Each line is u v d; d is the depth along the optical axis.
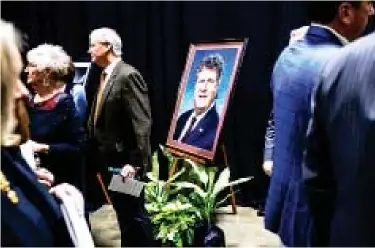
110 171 2.83
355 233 1.43
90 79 3.75
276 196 1.74
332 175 1.49
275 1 4.46
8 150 1.17
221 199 4.45
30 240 1.10
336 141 1.44
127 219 2.85
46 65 2.50
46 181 1.44
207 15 4.62
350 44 1.47
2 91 1.08
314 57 1.63
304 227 1.65
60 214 1.20
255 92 4.59
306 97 1.62
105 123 2.80
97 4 4.78
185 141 3.75
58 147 2.50
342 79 1.41
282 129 1.70
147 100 2.80
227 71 3.63
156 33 4.73
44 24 4.87
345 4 1.62
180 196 3.72
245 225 3.96
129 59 4.80
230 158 4.63
